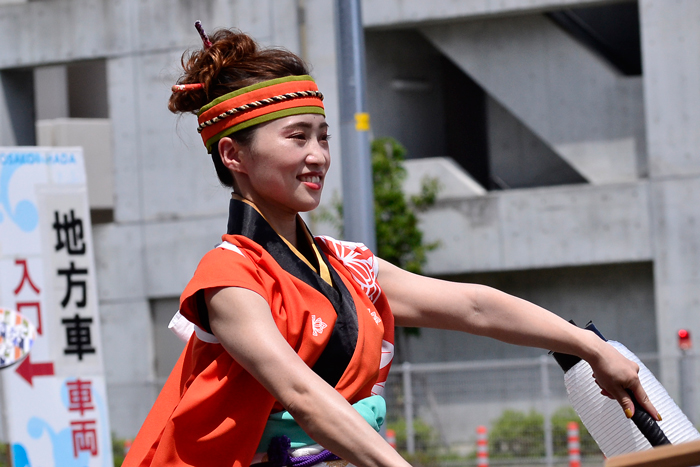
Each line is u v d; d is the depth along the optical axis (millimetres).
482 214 46219
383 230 42906
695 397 38531
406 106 50812
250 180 5465
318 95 5535
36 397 21281
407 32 51031
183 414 5117
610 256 44844
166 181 50375
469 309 6082
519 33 47000
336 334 5312
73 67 61469
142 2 50500
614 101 46250
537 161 50375
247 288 4977
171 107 5777
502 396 39844
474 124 51844
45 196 21828
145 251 50469
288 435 5344
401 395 40125
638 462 3891
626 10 50906
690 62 44219
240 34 5664
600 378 5957
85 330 21953
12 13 52000
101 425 21828
